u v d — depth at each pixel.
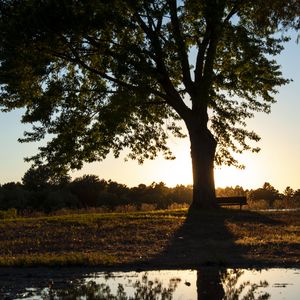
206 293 9.54
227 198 30.31
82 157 30.23
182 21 28.92
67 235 18.66
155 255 14.54
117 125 28.50
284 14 25.25
